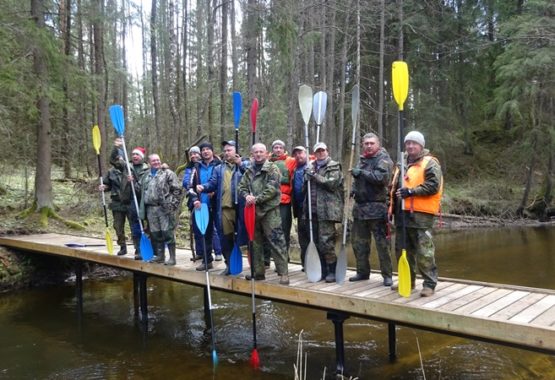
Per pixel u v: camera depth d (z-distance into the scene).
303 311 6.51
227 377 4.42
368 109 20.47
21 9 9.63
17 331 5.93
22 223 9.62
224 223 4.97
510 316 3.36
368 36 20.19
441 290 4.18
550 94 15.60
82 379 4.45
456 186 19.67
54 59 8.98
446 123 19.31
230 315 6.41
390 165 4.17
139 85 27.75
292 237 11.30
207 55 16.05
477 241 12.87
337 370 4.28
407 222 3.96
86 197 11.95
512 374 4.26
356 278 4.65
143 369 4.67
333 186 4.45
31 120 9.78
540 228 15.54
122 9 14.52
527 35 13.38
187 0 19.09
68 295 7.68
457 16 20.45
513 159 18.89
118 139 6.25
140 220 5.90
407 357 4.74
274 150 5.01
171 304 7.05
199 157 5.40
